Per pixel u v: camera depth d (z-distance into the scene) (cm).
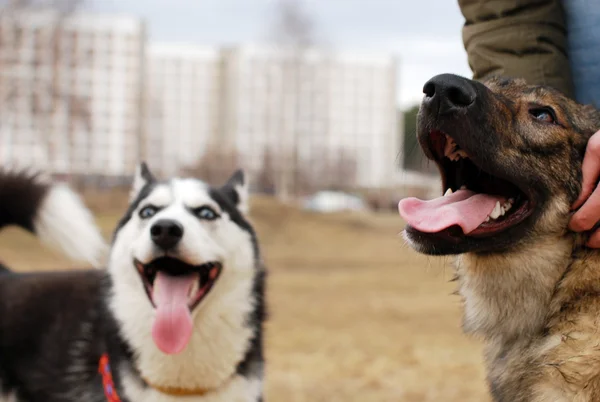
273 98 2197
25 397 144
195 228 133
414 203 98
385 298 368
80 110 1186
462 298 105
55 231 155
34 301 147
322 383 194
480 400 178
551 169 98
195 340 133
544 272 98
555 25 108
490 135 96
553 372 96
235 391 136
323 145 2106
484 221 97
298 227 777
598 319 95
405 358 218
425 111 97
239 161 1830
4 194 155
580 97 108
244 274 139
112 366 135
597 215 95
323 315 307
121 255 136
